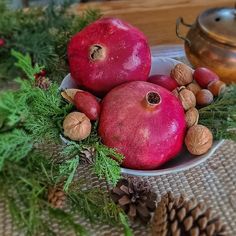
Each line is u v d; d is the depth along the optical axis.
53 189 0.39
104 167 0.40
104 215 0.39
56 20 0.63
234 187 0.45
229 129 0.47
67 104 0.43
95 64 0.46
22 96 0.38
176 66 0.49
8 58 0.57
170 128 0.41
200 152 0.43
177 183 0.45
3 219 0.40
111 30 0.46
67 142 0.41
